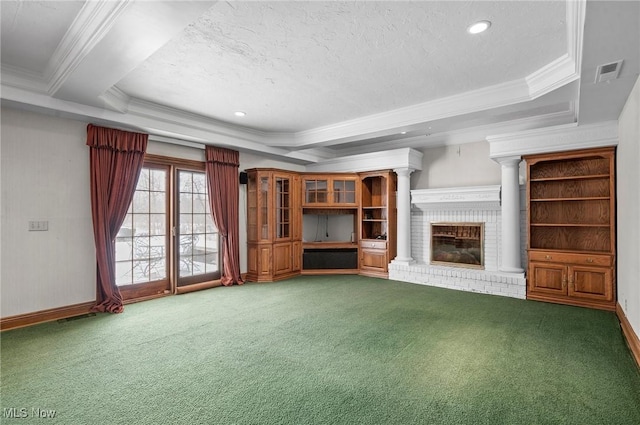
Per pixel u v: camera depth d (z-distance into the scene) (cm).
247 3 241
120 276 482
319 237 791
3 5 244
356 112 495
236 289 568
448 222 626
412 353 306
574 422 206
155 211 523
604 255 441
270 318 409
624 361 288
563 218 501
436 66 344
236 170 617
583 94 337
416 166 657
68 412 216
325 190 721
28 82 356
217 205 580
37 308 394
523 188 546
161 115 468
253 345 325
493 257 577
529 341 334
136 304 472
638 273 296
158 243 526
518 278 509
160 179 531
